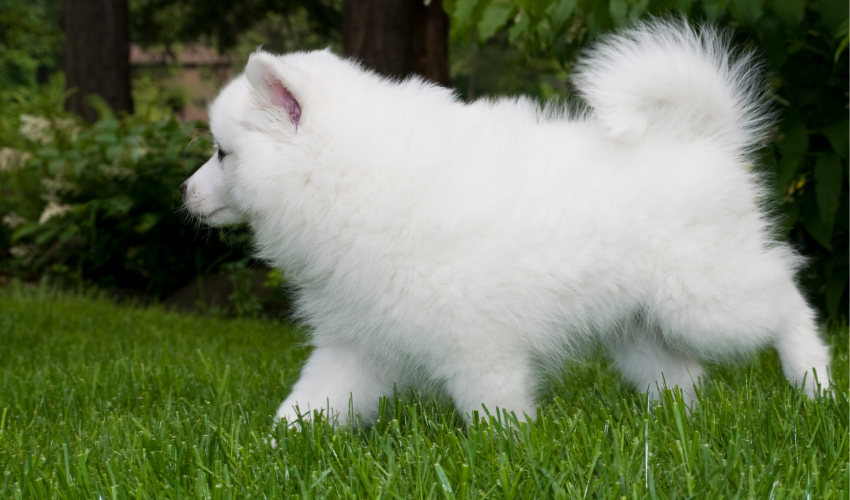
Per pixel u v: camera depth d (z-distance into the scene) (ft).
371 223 7.12
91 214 22.18
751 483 5.85
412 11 23.84
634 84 7.54
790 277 8.55
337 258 7.43
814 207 13.07
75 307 20.13
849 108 12.82
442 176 7.09
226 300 22.21
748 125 9.02
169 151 21.88
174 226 22.84
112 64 30.22
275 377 11.09
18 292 22.20
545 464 6.35
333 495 6.08
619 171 7.52
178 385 10.36
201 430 8.05
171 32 41.16
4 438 7.89
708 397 8.64
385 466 6.84
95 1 29.76
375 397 8.54
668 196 7.52
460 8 13.16
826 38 12.00
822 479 6.13
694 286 7.70
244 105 7.58
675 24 9.49
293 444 7.15
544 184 7.26
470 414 7.46
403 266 7.07
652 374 9.13
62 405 9.62
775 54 11.11
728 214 7.79
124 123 24.21
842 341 12.02
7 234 26.30
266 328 18.62
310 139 7.26
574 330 7.88
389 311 7.28
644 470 6.28
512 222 7.06
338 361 8.39
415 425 7.23
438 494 6.08
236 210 8.18
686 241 7.57
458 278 6.95
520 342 7.32
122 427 8.30
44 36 50.57
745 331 8.03
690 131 8.04
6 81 40.14
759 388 8.30
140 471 6.66
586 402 8.50
